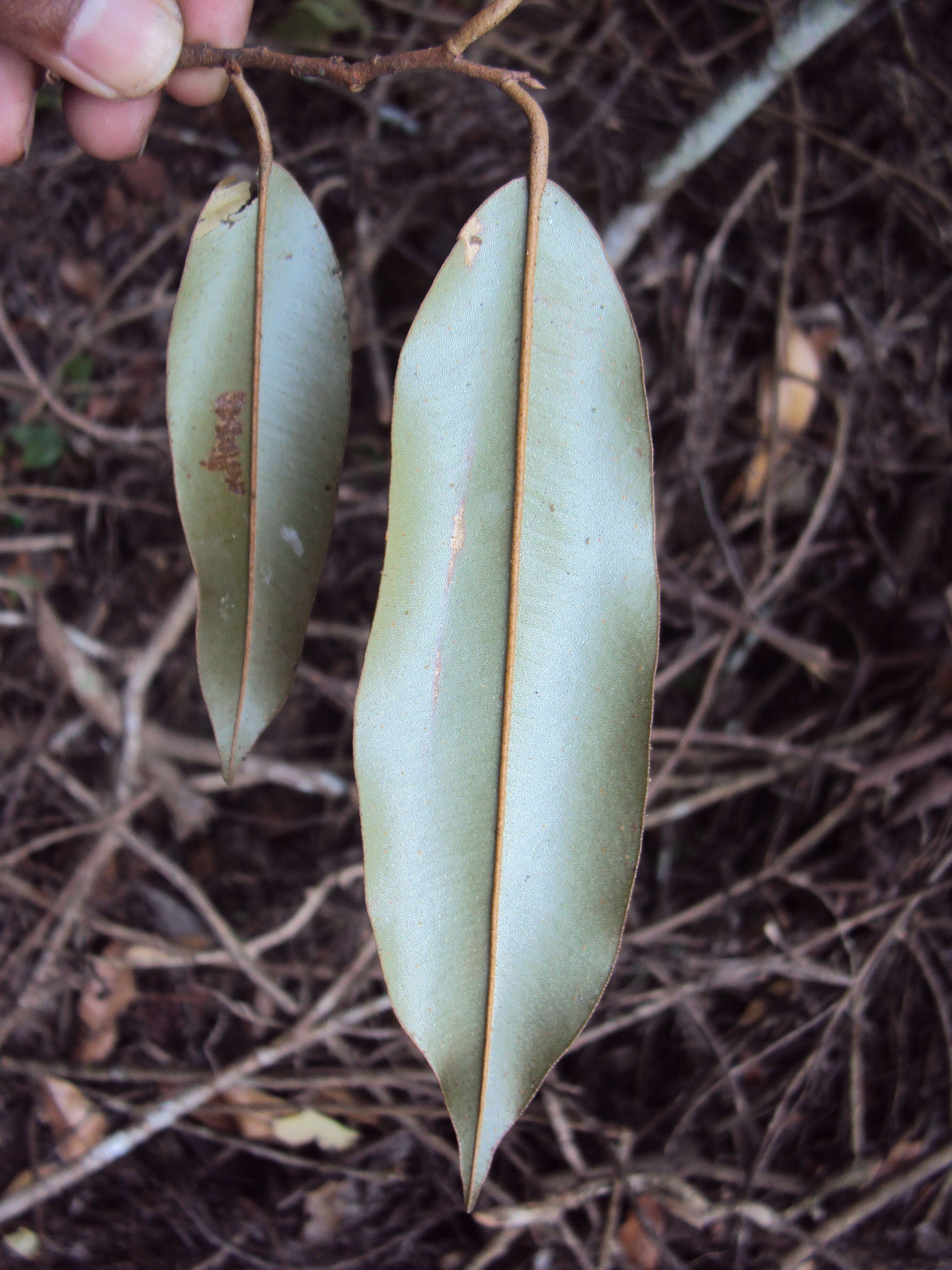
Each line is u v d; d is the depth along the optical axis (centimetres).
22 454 37
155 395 37
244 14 21
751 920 32
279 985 32
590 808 14
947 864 30
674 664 34
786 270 32
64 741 35
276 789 35
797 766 33
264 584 17
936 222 32
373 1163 31
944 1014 29
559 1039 14
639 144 34
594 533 15
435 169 36
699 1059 31
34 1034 31
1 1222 28
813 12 25
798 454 34
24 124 22
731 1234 29
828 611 35
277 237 17
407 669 14
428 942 15
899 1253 28
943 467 33
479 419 15
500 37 35
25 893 31
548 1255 29
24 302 37
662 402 35
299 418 17
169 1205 30
